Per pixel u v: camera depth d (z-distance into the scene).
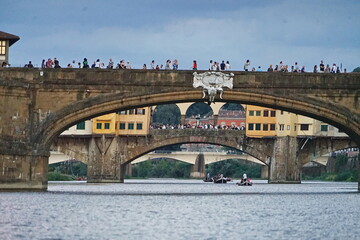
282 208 160.12
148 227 121.75
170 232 116.31
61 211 144.00
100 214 139.75
